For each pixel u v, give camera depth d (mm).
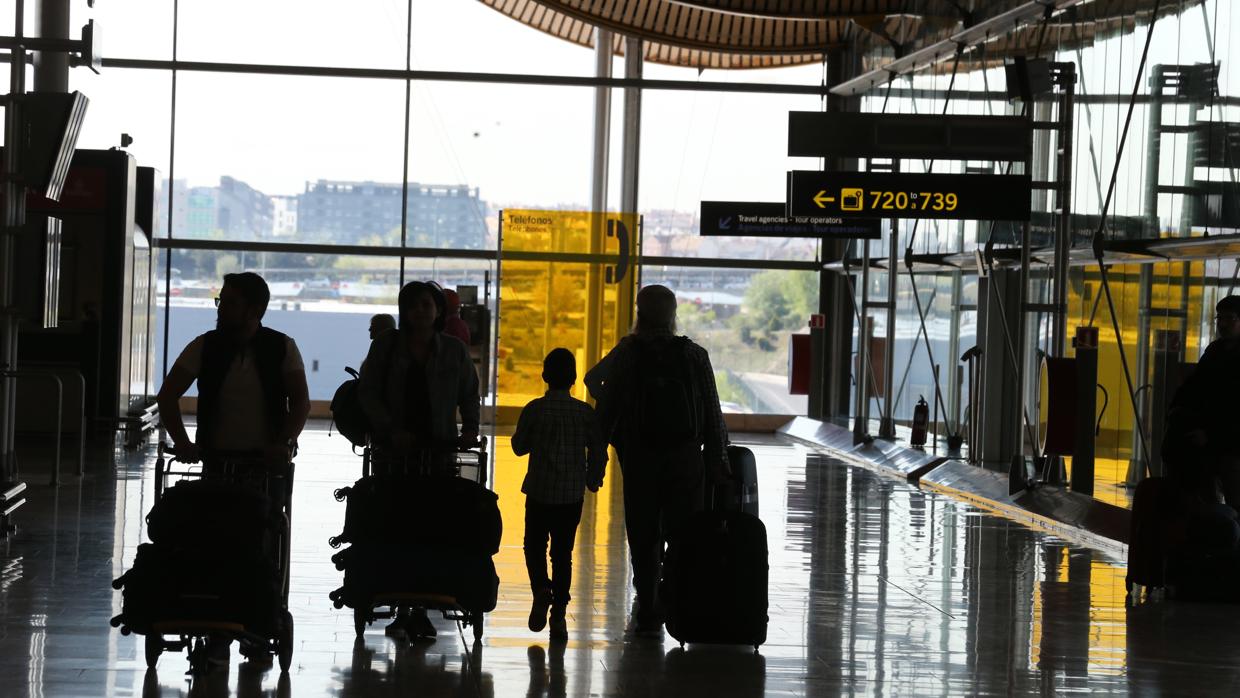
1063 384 11414
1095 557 9617
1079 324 13453
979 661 6344
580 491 6297
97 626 6293
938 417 16812
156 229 17609
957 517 11602
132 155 15383
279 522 5277
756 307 21438
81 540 8695
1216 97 10820
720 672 5887
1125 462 12344
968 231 16031
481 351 17969
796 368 20391
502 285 12109
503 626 6648
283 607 5379
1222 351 8258
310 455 14492
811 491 13227
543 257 12094
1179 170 11398
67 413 14898
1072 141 12961
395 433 5801
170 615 5012
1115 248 11430
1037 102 14258
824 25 20031
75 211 14875
